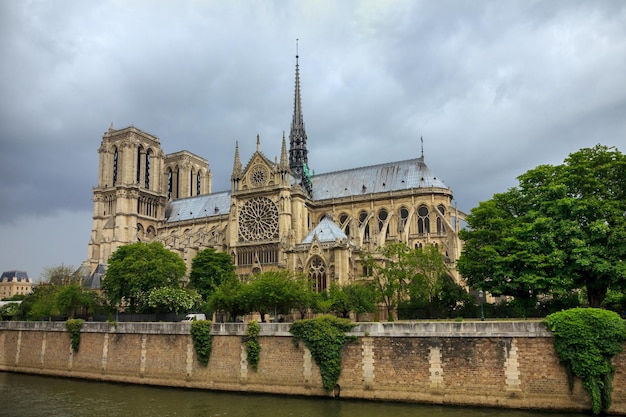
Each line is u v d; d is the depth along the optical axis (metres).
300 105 154.62
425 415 44.56
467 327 48.28
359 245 105.31
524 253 60.38
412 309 77.62
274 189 126.44
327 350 52.88
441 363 48.66
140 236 162.75
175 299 83.56
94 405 53.75
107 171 168.50
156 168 174.75
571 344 44.03
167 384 61.97
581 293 75.56
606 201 58.38
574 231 57.62
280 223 123.69
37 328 77.25
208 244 135.88
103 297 103.94
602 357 43.03
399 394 49.72
